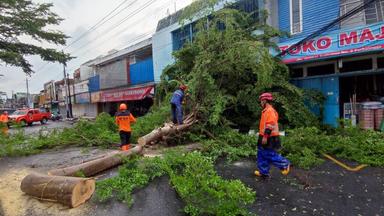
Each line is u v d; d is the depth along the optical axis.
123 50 27.56
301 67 12.59
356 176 5.96
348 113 11.14
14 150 9.79
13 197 5.55
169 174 6.00
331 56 10.46
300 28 12.16
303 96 11.01
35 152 9.91
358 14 10.50
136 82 24.50
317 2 11.48
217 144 8.50
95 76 31.78
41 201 5.22
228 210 4.36
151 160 6.59
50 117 34.84
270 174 6.26
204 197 4.85
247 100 10.64
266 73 9.30
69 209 4.88
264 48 9.61
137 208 4.82
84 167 6.38
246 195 4.90
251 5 13.81
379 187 5.32
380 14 10.19
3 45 24.30
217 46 10.45
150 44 23.69
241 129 11.23
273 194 5.17
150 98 22.86
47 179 5.26
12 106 73.62
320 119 11.47
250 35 11.60
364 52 9.70
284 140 8.03
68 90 39.97
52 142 10.86
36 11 24.81
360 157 6.97
